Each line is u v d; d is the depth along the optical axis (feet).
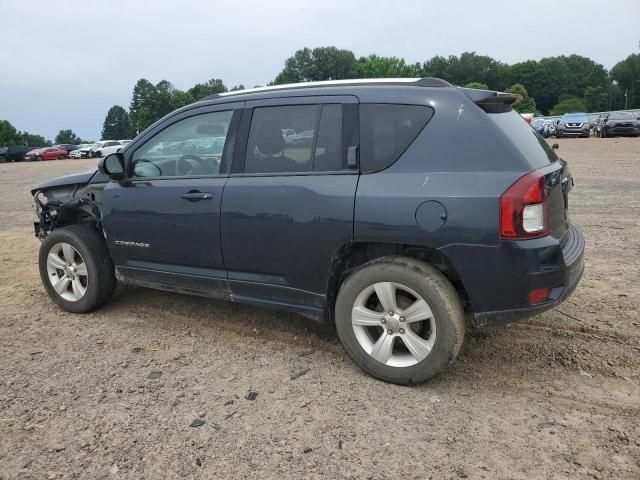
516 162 9.86
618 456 8.65
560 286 10.07
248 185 12.10
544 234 9.86
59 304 15.78
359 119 11.10
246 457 8.88
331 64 350.02
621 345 12.51
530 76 403.34
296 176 11.58
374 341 11.55
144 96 300.81
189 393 10.93
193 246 13.03
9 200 43.39
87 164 110.22
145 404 10.53
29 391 11.10
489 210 9.67
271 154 12.05
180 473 8.53
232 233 12.34
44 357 12.72
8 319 15.30
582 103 368.07
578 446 8.95
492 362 11.96
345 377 11.50
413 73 362.74
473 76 407.64
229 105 12.81
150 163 13.85
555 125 129.80
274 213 11.69
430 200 10.07
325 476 8.39
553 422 9.64
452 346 10.34
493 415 9.92
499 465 8.53
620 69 389.39
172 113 13.73
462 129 10.27
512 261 9.68
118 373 11.84
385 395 10.71
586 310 14.62
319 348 12.96
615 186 37.29
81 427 9.78
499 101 11.21
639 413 9.82
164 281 13.94
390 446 9.07
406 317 10.73
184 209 12.96
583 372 11.36
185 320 14.89
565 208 11.42
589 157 61.62
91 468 8.69
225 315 15.17
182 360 12.44
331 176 11.19
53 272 15.78
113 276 15.40
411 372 10.78
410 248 10.78
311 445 9.16
